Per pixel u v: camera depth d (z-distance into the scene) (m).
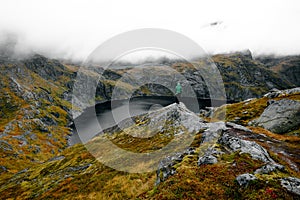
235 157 23.52
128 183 28.91
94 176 37.19
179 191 18.36
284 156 30.83
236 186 18.20
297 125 51.84
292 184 17.27
